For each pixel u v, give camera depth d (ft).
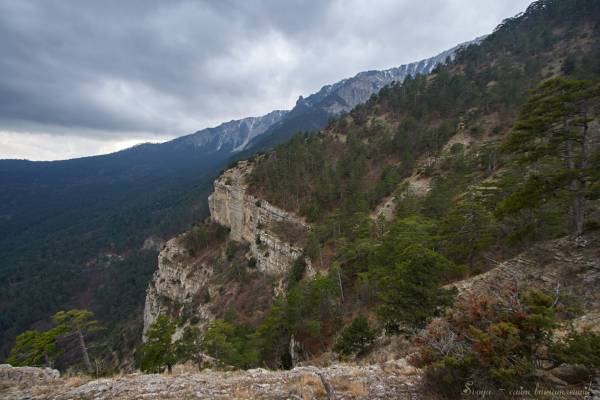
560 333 29.55
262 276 200.34
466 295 51.01
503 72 254.88
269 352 98.53
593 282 40.96
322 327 89.66
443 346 22.97
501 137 180.86
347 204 179.01
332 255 143.54
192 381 30.60
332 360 60.75
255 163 294.87
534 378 18.89
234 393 26.61
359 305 90.43
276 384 28.32
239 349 90.27
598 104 48.78
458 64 351.67
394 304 50.57
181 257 281.54
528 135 53.36
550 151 53.01
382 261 90.12
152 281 294.66
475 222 83.76
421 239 84.12
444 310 46.39
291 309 89.20
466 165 159.74
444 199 124.06
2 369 36.24
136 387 29.48
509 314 20.97
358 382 26.45
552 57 259.39
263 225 220.02
